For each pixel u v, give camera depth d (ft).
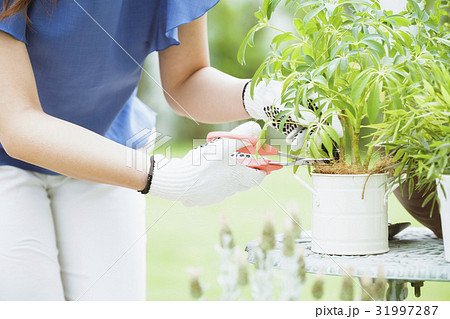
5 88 2.37
